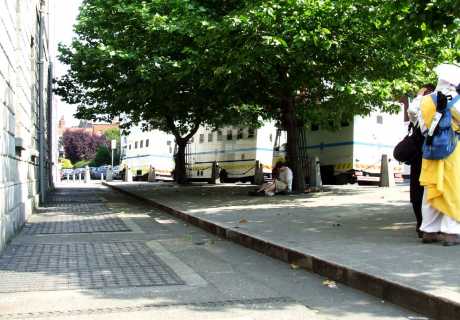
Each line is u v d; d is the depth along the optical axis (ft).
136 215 43.68
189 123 87.20
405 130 77.87
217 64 47.52
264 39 41.11
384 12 35.09
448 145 21.86
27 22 40.57
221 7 50.44
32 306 16.76
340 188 61.46
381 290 17.21
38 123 55.11
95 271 21.86
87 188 92.27
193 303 17.07
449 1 25.35
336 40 43.80
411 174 24.94
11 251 26.37
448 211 22.22
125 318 15.49
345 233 26.99
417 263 19.27
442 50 43.96
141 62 53.47
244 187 72.54
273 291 18.58
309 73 48.78
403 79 48.88
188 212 39.75
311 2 41.68
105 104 76.84
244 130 93.81
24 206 36.81
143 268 22.49
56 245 28.25
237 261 24.09
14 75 32.94
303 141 66.18
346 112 57.47
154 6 52.37
